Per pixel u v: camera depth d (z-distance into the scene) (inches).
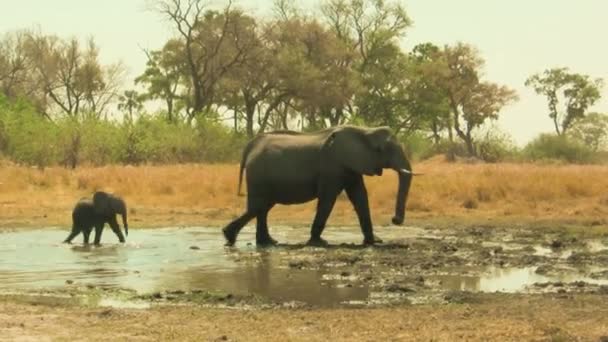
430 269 574.9
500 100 3405.5
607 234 806.5
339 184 718.5
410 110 3029.0
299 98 2746.1
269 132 761.6
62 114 1876.2
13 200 1109.1
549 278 538.0
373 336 369.4
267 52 2674.7
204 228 868.6
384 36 2982.3
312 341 362.3
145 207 1061.1
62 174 1350.9
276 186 727.1
